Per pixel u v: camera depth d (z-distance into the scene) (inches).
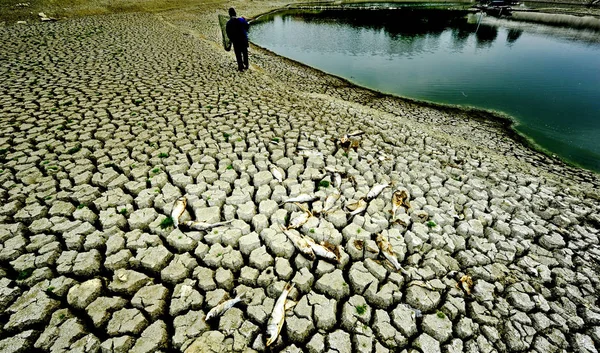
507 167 252.1
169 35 614.5
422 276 148.3
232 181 195.9
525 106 449.7
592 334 131.7
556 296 145.9
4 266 135.9
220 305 125.7
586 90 508.7
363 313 130.6
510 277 152.6
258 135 248.4
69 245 145.6
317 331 124.7
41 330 116.4
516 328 131.8
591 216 196.2
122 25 664.4
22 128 233.5
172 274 138.1
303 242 153.3
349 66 642.8
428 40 890.1
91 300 126.6
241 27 389.7
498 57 707.4
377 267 149.3
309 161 217.5
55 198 171.0
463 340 126.8
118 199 173.0
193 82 355.9
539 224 186.7
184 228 158.7
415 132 293.0
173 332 120.5
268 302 131.9
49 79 329.4
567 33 943.0
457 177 223.9
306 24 1143.6
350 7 1626.5
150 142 227.0
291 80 527.5
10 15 642.8
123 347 113.0
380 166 226.1
